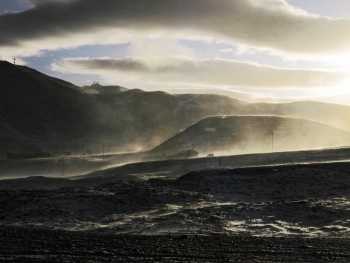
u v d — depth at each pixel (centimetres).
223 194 4309
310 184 4500
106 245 1730
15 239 1922
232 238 1936
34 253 1565
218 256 1482
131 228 2623
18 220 3128
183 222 2677
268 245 1717
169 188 4544
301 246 1667
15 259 1430
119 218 3114
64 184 7056
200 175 5350
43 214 3294
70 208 3516
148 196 3928
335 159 8888
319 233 2252
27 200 3922
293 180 4672
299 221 2656
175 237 1972
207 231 2420
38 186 6650
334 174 4809
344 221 2553
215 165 10231
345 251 1548
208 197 4097
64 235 2058
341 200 3394
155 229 2556
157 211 3391
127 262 1369
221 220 2734
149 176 8188
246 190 4456
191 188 4606
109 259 1422
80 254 1536
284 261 1384
